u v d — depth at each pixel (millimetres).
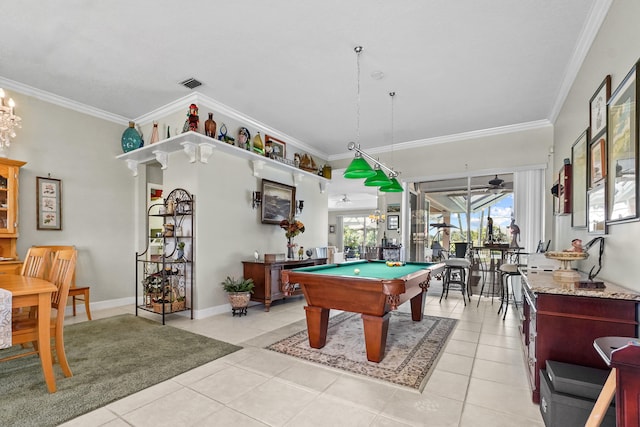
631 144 1955
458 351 3043
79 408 1987
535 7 2562
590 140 2811
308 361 2748
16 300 2053
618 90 2141
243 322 3965
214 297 4391
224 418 1907
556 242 4520
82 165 4492
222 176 4574
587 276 2740
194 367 2609
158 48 3146
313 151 6777
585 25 2768
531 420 1911
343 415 1950
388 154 6547
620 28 2254
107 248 4730
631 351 1075
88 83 3881
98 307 4602
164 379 2395
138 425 1832
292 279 3041
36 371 2502
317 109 4695
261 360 2766
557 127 4660
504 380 2439
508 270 4203
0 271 3367
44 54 3244
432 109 4664
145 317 4172
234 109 4707
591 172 2777
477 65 3451
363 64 3445
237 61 3395
